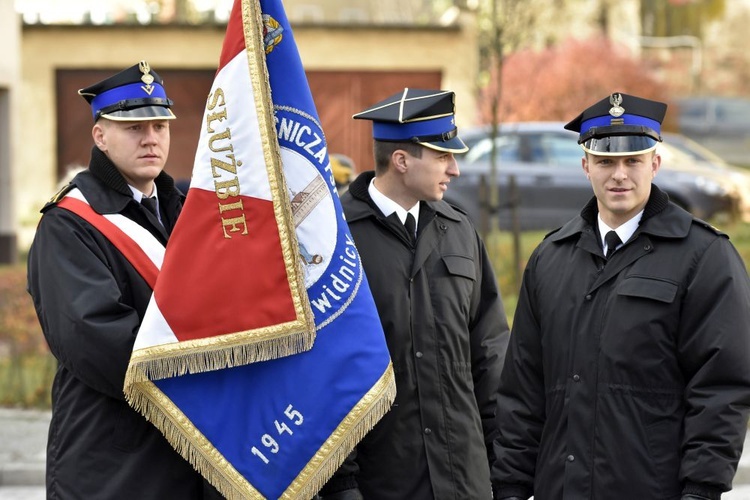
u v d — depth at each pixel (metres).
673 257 4.57
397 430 5.11
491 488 5.34
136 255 4.96
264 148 4.82
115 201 5.04
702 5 45.59
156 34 23.92
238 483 4.78
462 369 5.26
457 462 5.16
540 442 4.87
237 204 4.80
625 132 4.59
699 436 4.39
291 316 4.75
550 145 17.69
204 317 4.72
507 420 4.98
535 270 4.95
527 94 24.70
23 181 24.22
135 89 5.05
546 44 28.83
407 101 5.25
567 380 4.71
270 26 4.97
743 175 18.33
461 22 24.05
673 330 4.53
